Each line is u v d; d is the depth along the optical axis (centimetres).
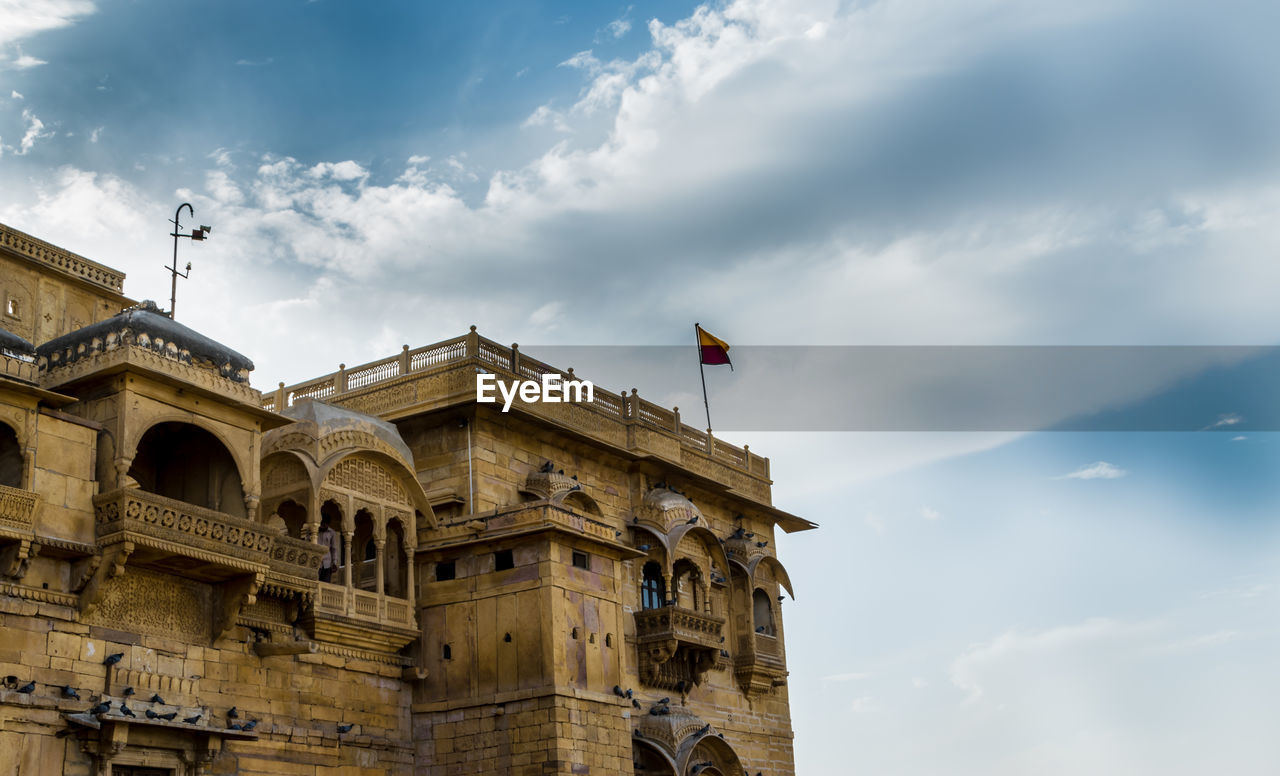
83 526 3194
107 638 3247
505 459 4541
